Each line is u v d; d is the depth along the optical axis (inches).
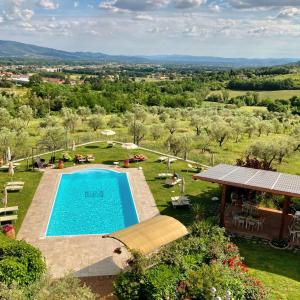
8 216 843.4
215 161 1497.3
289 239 778.2
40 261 556.7
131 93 4766.2
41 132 2128.4
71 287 496.7
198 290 518.0
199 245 627.8
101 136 2037.4
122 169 1325.0
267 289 581.9
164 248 609.3
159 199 1027.3
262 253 725.3
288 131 2741.1
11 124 2139.5
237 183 759.7
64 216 924.6
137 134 1959.9
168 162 1307.8
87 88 4968.0
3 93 4232.3
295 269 668.1
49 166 1332.4
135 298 520.7
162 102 4542.3
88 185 1179.9
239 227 836.6
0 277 508.4
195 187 1126.4
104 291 580.4
